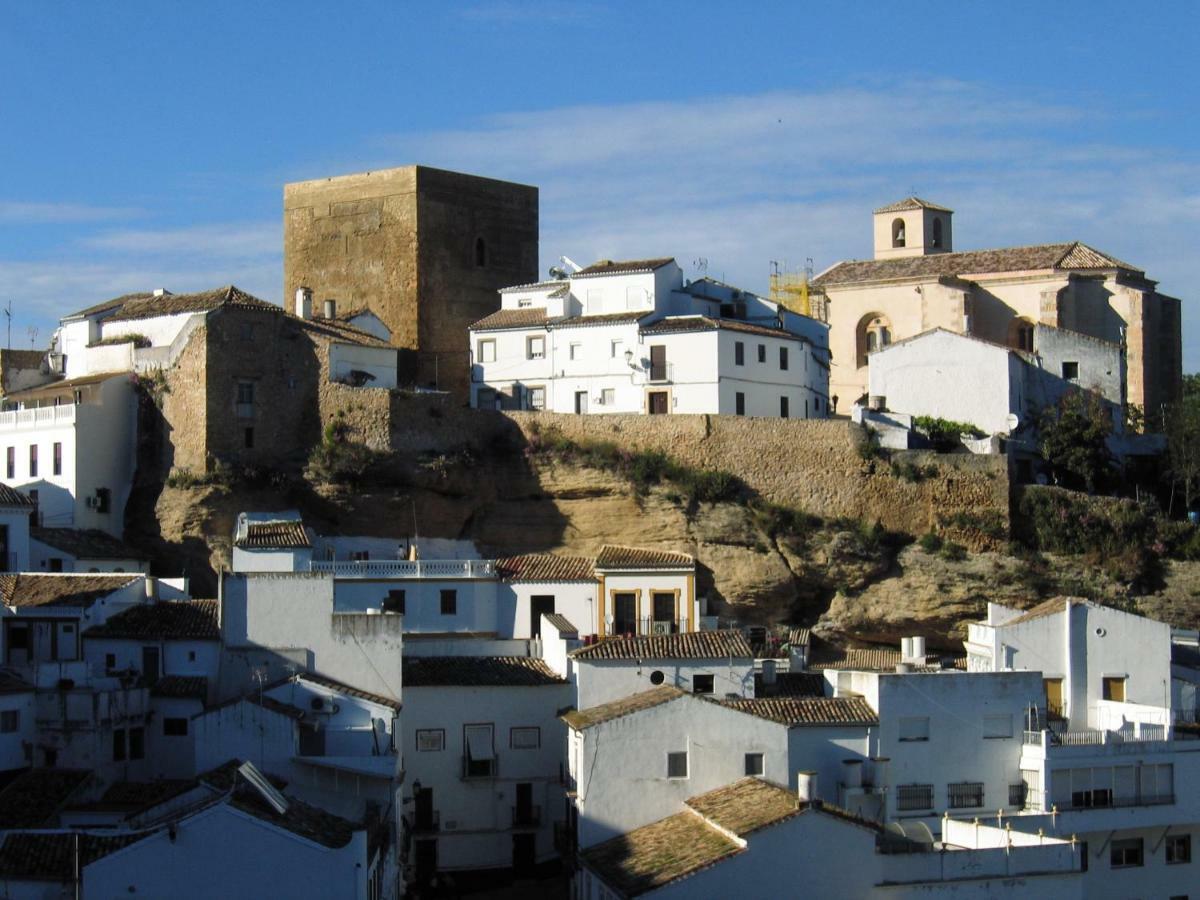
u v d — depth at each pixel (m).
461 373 141.62
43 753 84.19
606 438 118.31
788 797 76.19
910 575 116.12
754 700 85.75
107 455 114.19
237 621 88.25
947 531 118.25
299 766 80.88
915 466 118.62
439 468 114.81
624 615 105.94
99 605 92.06
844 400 146.75
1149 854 85.19
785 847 71.88
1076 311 143.38
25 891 68.31
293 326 115.69
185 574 109.88
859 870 72.12
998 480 119.06
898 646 116.62
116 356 118.44
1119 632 91.88
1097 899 84.00
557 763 92.38
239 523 108.25
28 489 115.06
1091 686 91.44
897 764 84.19
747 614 114.00
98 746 84.12
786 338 127.44
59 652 92.00
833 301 148.00
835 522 116.88
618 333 125.12
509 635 104.50
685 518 115.19
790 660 101.25
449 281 141.88
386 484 113.88
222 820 68.06
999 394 128.25
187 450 112.62
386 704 84.38
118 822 76.94
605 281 129.00
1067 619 91.62
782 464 117.94
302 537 102.31
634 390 124.31
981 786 85.06
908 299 145.12
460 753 91.69
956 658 112.44
